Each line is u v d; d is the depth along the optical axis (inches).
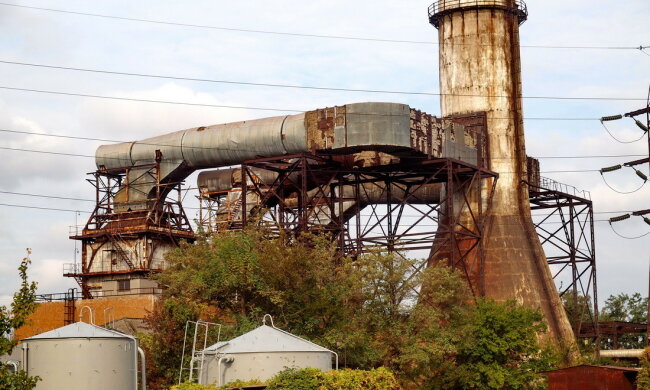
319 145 2896.2
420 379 2546.8
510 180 3422.7
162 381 2268.7
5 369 1359.5
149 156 3373.5
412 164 3026.6
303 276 2497.5
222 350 1817.2
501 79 3459.6
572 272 3678.6
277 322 2449.6
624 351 3730.3
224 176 3516.2
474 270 3253.0
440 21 3567.9
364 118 2837.1
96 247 3417.8
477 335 2544.3
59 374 1616.6
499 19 3489.2
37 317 3176.7
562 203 3688.5
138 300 3117.6
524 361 2635.3
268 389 1729.8
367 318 2402.8
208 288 2495.1
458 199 3341.5
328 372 1765.5
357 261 2534.5
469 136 3255.4
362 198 3607.3
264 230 2721.5
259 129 3056.1
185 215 3479.3
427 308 2454.5
